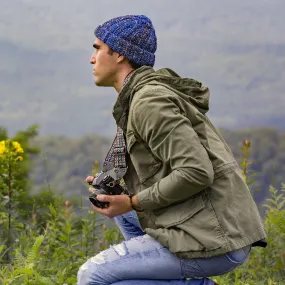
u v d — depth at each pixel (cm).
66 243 892
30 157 1046
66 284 726
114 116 604
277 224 841
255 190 870
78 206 920
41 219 962
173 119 574
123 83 625
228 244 577
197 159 570
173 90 591
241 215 587
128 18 625
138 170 596
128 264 600
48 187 959
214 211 582
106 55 627
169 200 579
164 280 606
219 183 586
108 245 895
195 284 607
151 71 607
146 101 579
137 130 586
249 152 887
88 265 611
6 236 896
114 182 604
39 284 699
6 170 944
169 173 589
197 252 580
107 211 599
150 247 600
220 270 593
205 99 599
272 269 844
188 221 584
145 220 608
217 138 602
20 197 953
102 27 627
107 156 620
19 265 691
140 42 621
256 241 595
